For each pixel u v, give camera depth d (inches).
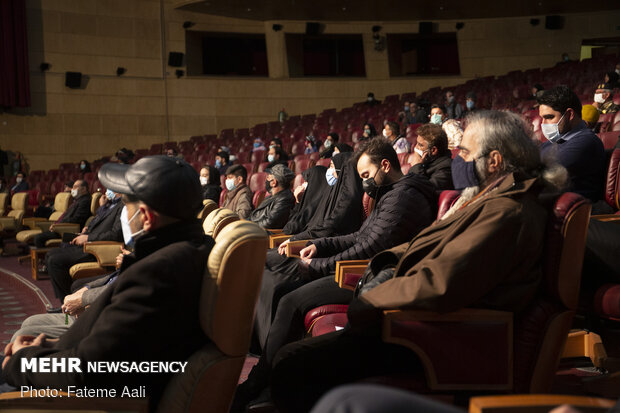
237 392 84.2
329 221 122.8
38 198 468.4
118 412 53.3
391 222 91.9
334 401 28.8
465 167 68.5
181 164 60.5
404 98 627.8
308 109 714.8
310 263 99.7
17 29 592.7
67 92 629.9
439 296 57.4
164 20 673.6
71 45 629.3
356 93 721.0
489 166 65.8
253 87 703.1
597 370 92.9
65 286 173.8
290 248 109.3
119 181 60.5
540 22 716.0
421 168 116.3
